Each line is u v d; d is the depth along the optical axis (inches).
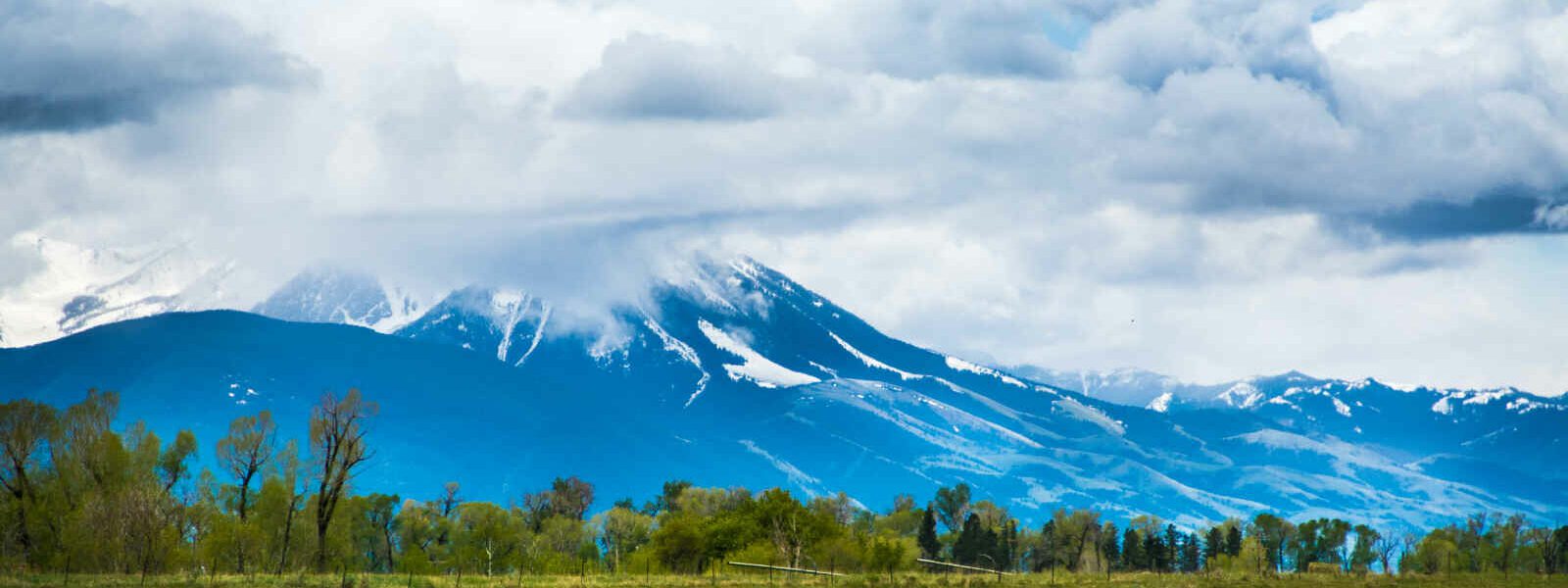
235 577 3949.3
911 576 4665.4
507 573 5383.9
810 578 4635.8
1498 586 4490.7
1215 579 4741.6
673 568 5743.1
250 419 5260.8
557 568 5915.4
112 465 4945.9
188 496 5177.2
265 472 5260.8
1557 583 4643.2
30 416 4835.1
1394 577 4837.6
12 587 3614.7
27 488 4800.7
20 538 4675.2
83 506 4581.7
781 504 5866.1
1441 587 4458.7
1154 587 4434.1
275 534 5073.8
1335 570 6515.8
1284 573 5246.1
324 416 4911.4
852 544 5615.2
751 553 5251.0
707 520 6092.5
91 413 4968.0
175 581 3784.5
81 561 4360.2
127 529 4355.3
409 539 7500.0
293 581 3860.7
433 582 4111.7
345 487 5162.4
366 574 4306.1
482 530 7268.7
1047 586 4414.4
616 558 6520.7
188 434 5374.0
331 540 5137.8
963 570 5738.2
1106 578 4837.6
